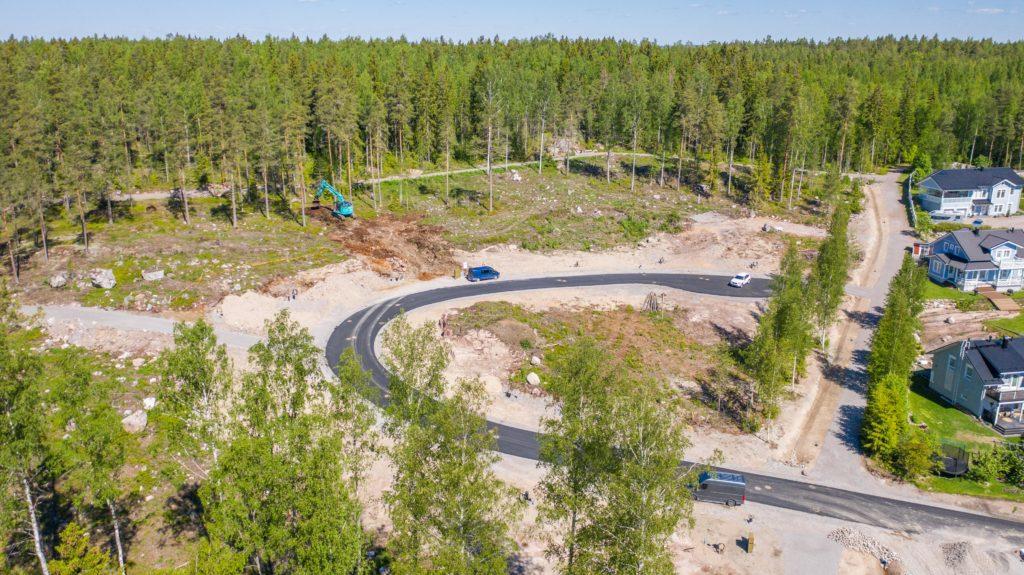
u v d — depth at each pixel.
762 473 51.59
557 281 85.50
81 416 32.88
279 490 28.31
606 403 34.38
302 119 96.19
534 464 49.66
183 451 35.81
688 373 65.44
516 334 67.06
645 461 30.97
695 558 41.56
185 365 34.78
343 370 36.78
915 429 57.41
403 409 36.78
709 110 123.75
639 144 152.88
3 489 32.09
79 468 37.19
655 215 110.69
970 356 62.59
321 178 107.31
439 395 37.81
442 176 124.75
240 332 65.19
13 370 32.69
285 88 112.62
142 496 42.94
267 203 94.94
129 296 68.81
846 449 55.41
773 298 67.75
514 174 128.62
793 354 61.66
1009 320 80.81
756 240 101.50
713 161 125.81
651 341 70.25
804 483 50.53
